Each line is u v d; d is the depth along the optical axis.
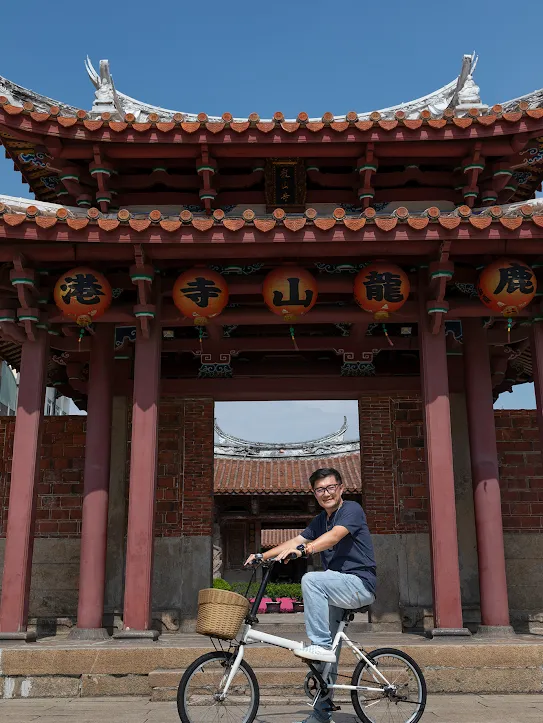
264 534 40.34
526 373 16.64
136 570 9.75
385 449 13.73
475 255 10.55
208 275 10.21
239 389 13.90
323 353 14.45
